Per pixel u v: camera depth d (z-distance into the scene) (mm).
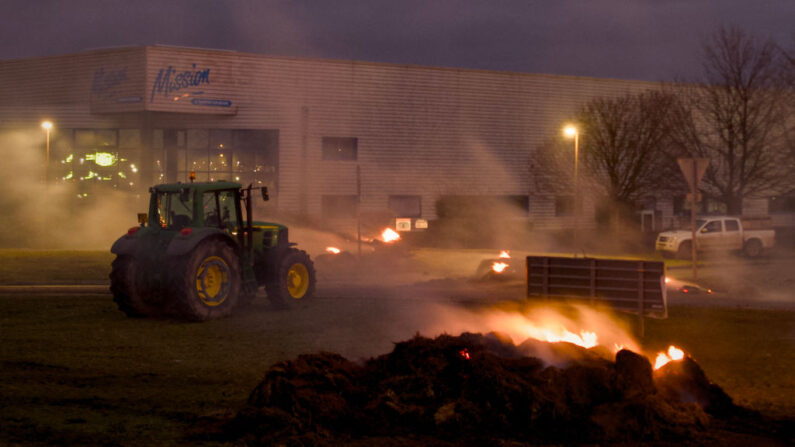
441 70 52562
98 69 46000
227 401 7820
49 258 26875
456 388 6973
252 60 46906
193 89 45312
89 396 7961
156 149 46250
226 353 10984
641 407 6574
